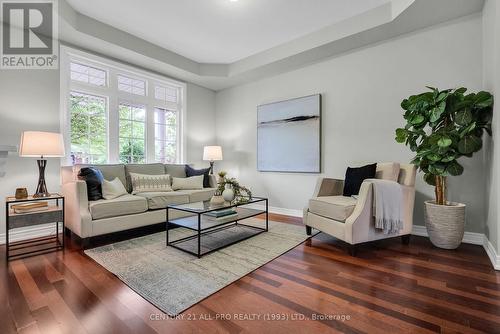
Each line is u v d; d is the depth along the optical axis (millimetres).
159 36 3422
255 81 4512
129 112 3930
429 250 2389
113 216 2629
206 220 2645
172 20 3031
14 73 2738
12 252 2332
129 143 3928
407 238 2549
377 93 3176
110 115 3656
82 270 1951
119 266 2025
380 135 3160
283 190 4121
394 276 1854
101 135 3596
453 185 2652
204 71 4340
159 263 2088
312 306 1477
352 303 1504
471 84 2576
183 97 4574
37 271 1932
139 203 2834
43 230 2873
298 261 2143
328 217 2531
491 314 1388
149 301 1529
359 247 2484
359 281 1780
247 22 3070
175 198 3205
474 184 2547
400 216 2373
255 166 4500
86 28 2924
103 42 3125
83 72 3406
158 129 4340
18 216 2223
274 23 3094
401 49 2988
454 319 1346
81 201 2482
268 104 4273
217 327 1295
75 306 1475
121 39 3256
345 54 3438
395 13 2607
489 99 2117
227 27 3182
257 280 1800
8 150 2434
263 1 2666
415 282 1759
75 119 3330
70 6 2729
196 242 2625
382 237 2393
